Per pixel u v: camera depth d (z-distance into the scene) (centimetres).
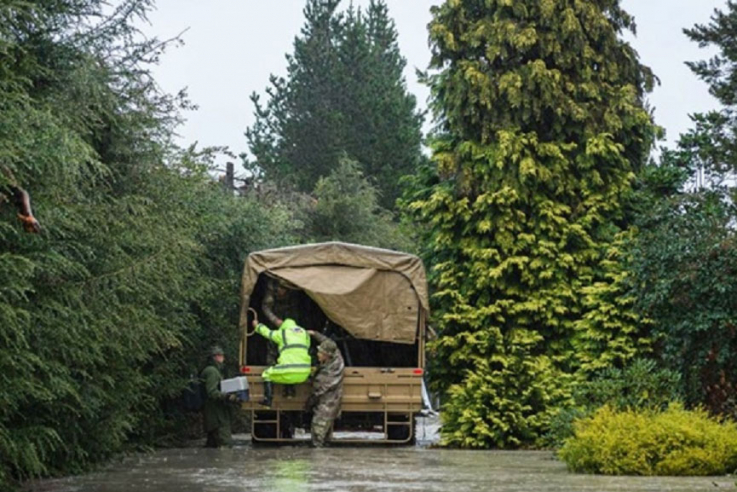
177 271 2631
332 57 8050
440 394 3459
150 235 2422
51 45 2141
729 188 4231
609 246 3497
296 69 8088
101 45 2275
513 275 3522
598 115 3697
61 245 2045
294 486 1977
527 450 3047
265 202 5034
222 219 3403
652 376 2784
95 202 2300
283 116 8062
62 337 1983
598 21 3725
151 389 2995
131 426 2503
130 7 2278
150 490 1927
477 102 3650
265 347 3309
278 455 2766
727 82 6062
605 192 3628
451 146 3744
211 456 2734
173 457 2692
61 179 1923
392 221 7612
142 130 2481
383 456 2750
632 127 3725
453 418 3173
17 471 2023
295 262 3114
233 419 4038
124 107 2420
